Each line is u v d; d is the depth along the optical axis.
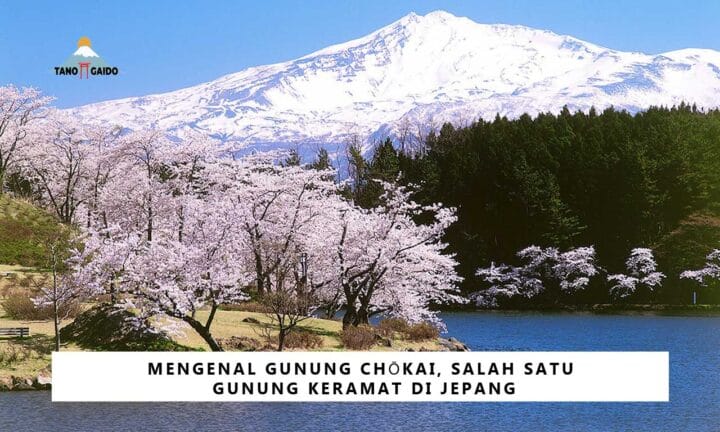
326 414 36.97
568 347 60.38
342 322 55.81
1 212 79.94
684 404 39.28
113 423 34.19
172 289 41.09
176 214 58.09
